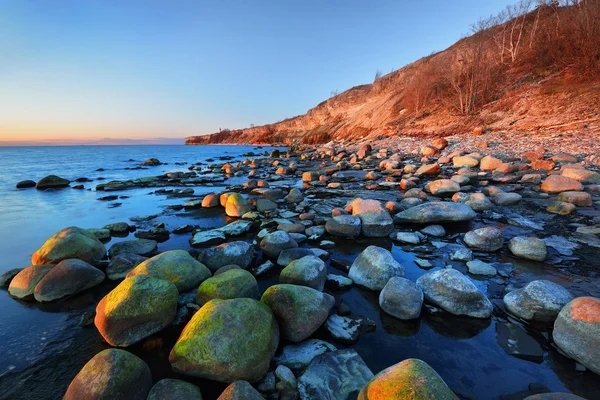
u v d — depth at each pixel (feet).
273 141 305.12
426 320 12.51
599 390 9.04
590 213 24.82
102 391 8.32
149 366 10.40
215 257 17.39
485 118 85.05
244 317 10.26
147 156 141.69
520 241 18.20
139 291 11.73
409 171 50.98
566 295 12.41
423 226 24.20
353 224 22.17
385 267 15.11
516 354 10.54
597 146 47.70
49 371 10.31
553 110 69.72
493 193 30.55
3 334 12.19
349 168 62.39
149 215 29.81
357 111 207.00
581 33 82.58
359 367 9.79
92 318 13.19
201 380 9.56
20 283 15.20
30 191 46.01
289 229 23.21
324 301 12.44
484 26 134.82
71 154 170.91
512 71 101.96
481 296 12.77
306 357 10.37
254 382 9.39
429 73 136.87
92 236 19.99
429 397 7.00
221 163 92.53
